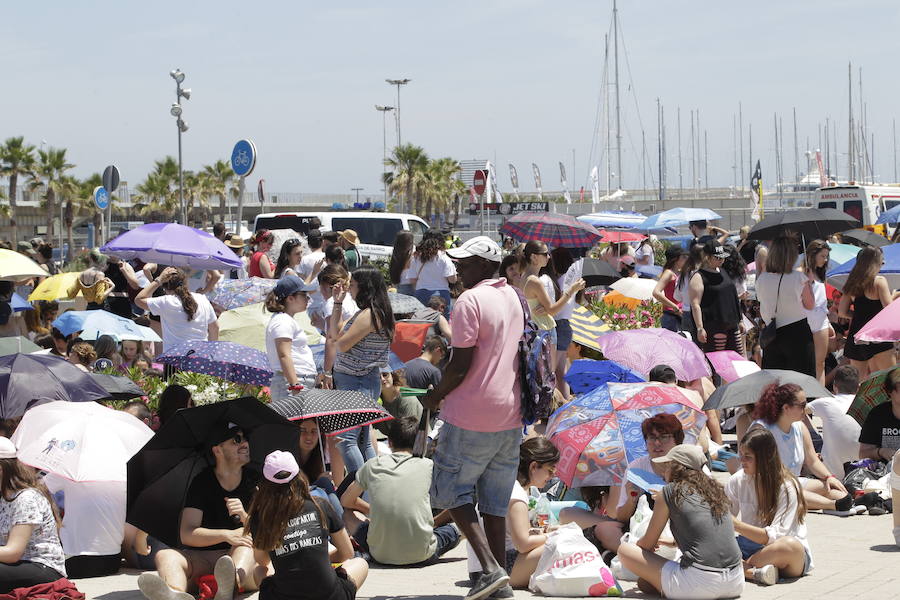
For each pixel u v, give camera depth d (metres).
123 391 10.20
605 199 75.38
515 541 7.64
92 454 7.92
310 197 85.19
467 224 77.44
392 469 8.41
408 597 7.20
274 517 6.32
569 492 9.34
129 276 16.84
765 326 13.31
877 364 13.53
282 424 7.40
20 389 9.05
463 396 6.68
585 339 13.89
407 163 91.75
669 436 8.02
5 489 6.99
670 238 35.25
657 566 7.18
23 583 6.91
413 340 12.61
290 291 9.91
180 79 25.27
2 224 97.44
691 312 14.50
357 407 8.20
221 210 100.50
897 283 17.05
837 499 9.94
